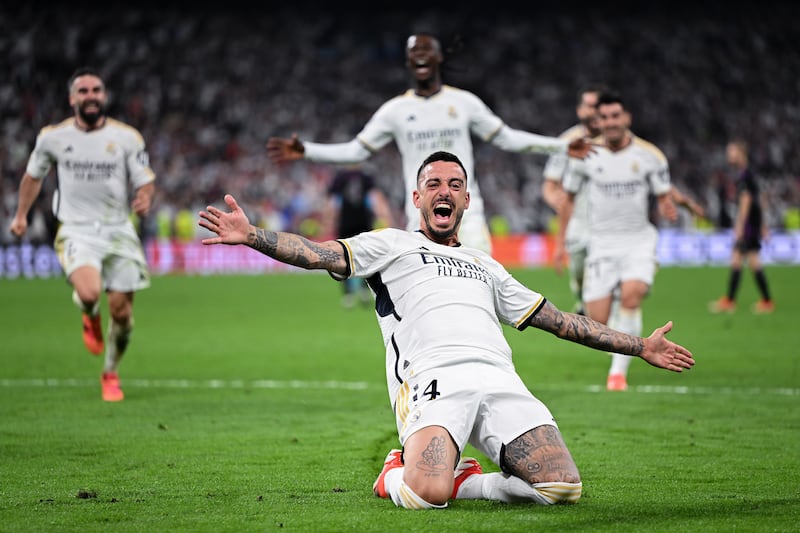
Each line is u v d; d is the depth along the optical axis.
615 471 11.98
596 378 20.67
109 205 18.03
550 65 93.38
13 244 64.50
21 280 56.09
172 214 71.50
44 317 34.41
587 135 22.94
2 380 20.34
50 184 64.31
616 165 19.95
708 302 38.88
